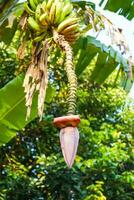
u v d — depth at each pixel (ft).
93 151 30.71
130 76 12.41
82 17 12.10
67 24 9.39
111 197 30.07
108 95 37.01
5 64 30.17
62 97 33.09
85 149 30.78
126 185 30.60
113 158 29.68
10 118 13.74
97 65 15.01
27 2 10.69
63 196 29.30
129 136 36.09
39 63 9.24
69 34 9.50
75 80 7.83
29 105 9.12
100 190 28.43
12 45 28.02
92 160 28.73
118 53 14.71
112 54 14.53
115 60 14.55
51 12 9.71
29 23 10.04
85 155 30.68
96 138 31.01
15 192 29.14
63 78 32.35
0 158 30.83
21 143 31.91
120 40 11.53
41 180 29.32
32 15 10.45
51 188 29.40
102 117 36.50
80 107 35.50
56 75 32.22
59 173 28.94
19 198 29.43
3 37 13.82
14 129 13.93
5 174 29.96
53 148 31.86
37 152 32.12
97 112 36.37
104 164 29.43
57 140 31.86
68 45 8.77
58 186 29.48
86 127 30.94
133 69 13.85
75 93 7.70
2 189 28.58
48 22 9.77
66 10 9.78
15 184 29.07
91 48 14.52
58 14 9.73
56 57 14.23
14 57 29.96
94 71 15.11
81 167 28.45
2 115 13.69
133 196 31.30
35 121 31.42
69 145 7.43
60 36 9.05
